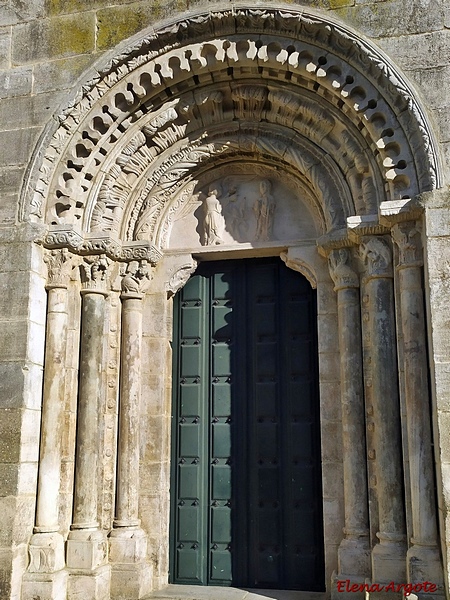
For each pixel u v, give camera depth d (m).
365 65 7.09
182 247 8.20
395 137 6.84
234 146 8.02
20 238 7.41
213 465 7.86
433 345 6.23
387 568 6.37
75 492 7.30
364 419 7.08
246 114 7.93
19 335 7.19
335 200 7.52
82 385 7.53
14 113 7.80
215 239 8.15
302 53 7.33
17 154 7.68
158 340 7.97
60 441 7.32
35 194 7.53
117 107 7.73
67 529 7.20
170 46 7.60
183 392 8.09
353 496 6.91
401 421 6.64
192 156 8.08
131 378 7.76
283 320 8.02
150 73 7.61
